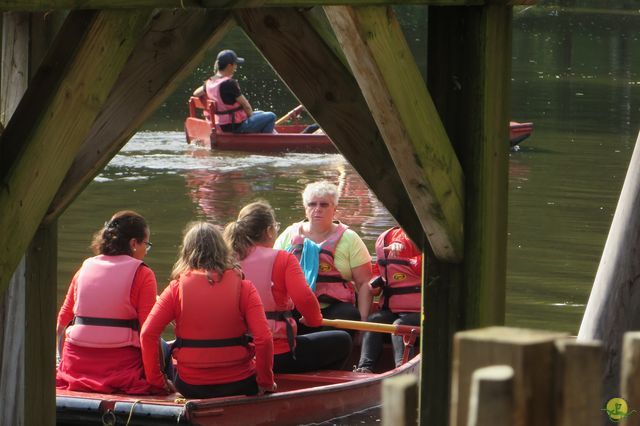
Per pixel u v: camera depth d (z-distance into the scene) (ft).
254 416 55.83
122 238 57.31
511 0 35.58
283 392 56.59
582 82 245.65
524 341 15.01
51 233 37.65
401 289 66.64
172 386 56.70
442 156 34.81
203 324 54.60
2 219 26.45
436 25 36.27
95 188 122.31
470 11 35.86
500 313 37.83
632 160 31.78
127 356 56.34
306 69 35.09
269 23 34.68
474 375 14.35
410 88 32.91
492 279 37.11
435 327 37.70
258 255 59.67
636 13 455.22
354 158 35.86
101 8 26.08
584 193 125.90
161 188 123.95
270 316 60.08
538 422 15.14
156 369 55.21
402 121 32.76
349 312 66.54
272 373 55.62
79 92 27.53
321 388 58.18
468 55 35.96
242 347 55.31
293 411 57.21
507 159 37.09
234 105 151.23
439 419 37.83
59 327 58.80
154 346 54.65
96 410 54.13
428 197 34.73
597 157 152.25
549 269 91.20
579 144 163.12
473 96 35.96
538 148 158.30
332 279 67.21
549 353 15.15
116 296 56.03
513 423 14.37
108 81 28.09
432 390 37.88
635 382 16.57
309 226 68.39
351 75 35.17
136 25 28.45
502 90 36.58
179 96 205.46
